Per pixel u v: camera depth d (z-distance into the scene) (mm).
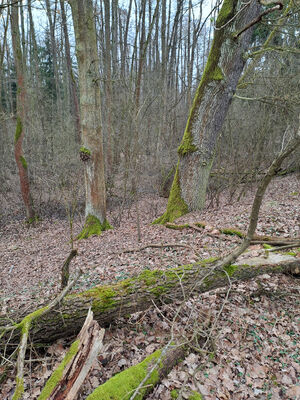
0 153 14219
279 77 8367
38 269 6227
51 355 2793
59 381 2082
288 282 3980
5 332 2650
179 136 13570
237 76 7164
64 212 11227
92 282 4520
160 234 6848
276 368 2738
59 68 23297
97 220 8242
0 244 8797
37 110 15750
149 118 12227
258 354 2902
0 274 6426
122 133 13047
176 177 8141
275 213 6488
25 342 2406
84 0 6797
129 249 5977
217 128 7531
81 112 7602
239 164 10031
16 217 11391
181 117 14562
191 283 3381
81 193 11781
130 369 2426
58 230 9516
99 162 7930
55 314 2850
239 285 3928
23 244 8531
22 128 9977
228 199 9297
